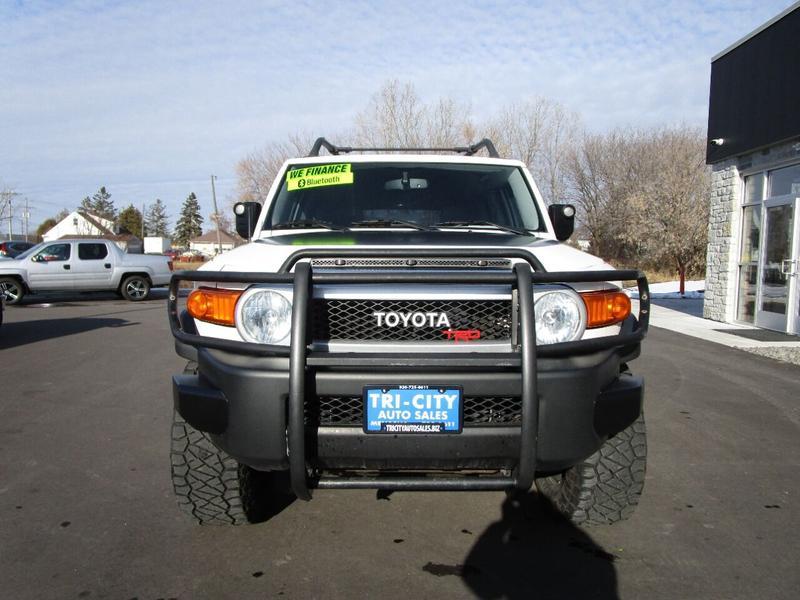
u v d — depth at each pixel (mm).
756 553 3061
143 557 2994
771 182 11273
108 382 6836
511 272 2656
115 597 2654
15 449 4555
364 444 2553
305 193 4027
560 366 2590
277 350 2537
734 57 11766
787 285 10695
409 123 33281
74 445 4645
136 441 4742
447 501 3693
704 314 13148
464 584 2771
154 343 9727
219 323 2762
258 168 40156
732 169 12180
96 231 90000
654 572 2877
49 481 3943
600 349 2707
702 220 28047
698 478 4062
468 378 2520
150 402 5949
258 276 2629
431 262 2729
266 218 3932
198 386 2779
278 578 2814
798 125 9906
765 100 10797
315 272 2635
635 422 3109
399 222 3715
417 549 3098
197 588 2729
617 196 39156
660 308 15398
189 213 120938
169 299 2938
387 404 2521
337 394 2527
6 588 2709
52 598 2637
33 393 6312
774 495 3791
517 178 4168
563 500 3305
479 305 2680
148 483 3916
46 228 110250
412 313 2654
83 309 15672
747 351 9086
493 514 3512
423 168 4133
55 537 3191
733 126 11828
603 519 3246
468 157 4223
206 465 3045
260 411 2547
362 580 2803
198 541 3166
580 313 2697
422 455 2561
